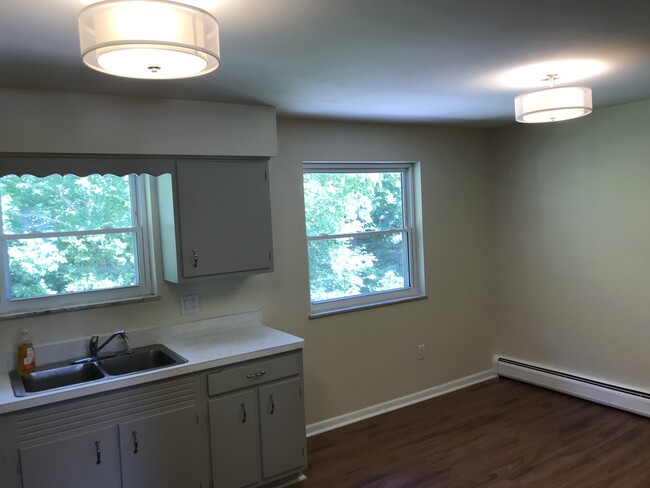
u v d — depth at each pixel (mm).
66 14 1616
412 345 4348
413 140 4285
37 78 2342
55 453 2389
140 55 1513
